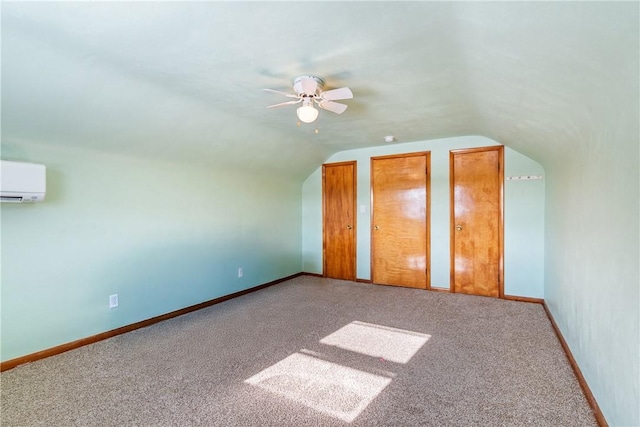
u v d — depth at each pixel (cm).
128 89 231
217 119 312
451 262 440
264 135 380
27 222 243
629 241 137
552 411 183
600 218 176
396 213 479
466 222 430
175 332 304
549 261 352
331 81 229
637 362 129
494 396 198
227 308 379
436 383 213
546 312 355
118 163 298
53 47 175
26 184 224
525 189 396
